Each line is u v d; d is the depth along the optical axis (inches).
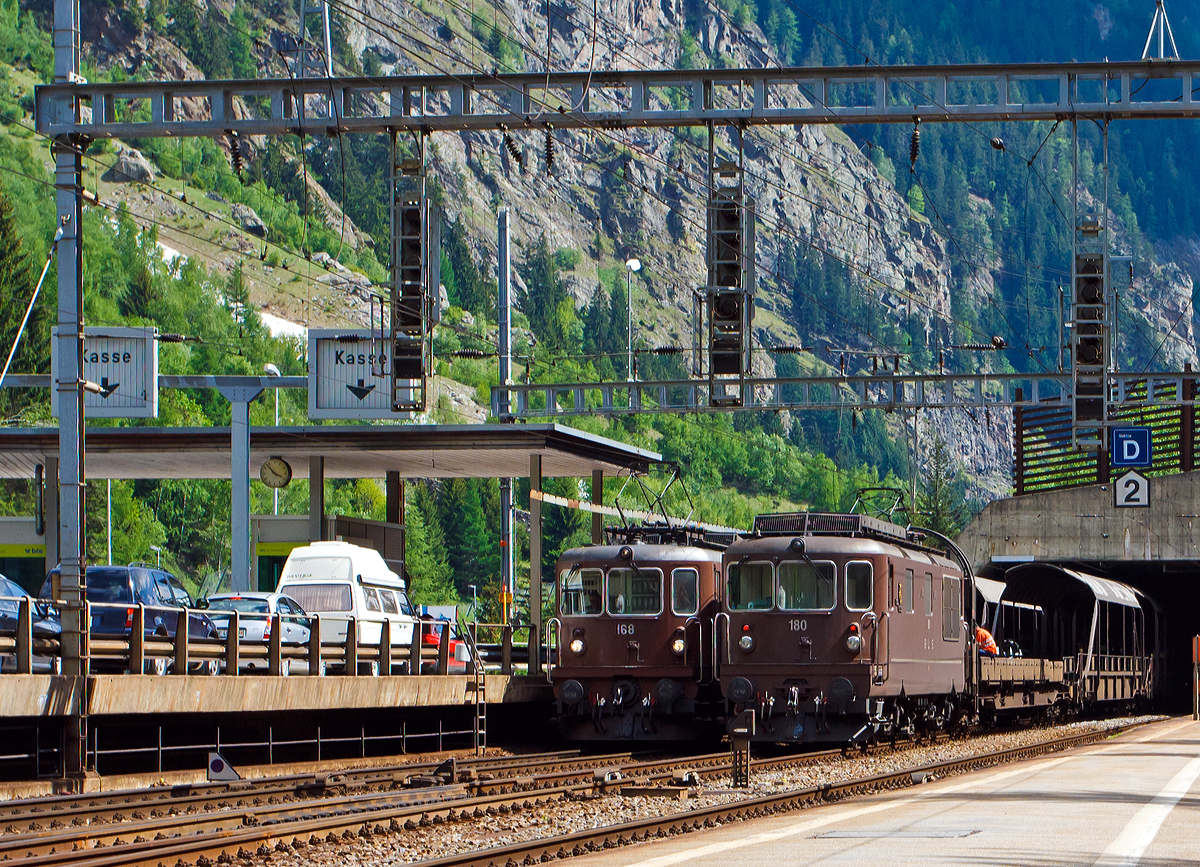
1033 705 4623.5
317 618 2800.2
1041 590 5428.2
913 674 3238.2
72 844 1608.0
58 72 2378.2
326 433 4264.3
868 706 2994.6
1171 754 2896.2
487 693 3341.5
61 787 2191.2
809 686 3031.5
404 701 2997.0
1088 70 2309.3
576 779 2484.0
